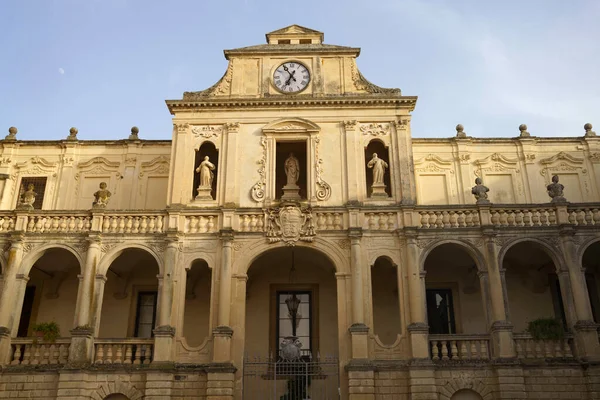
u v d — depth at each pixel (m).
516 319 28.97
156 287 29.64
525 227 26.11
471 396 23.83
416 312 24.83
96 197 27.00
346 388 24.12
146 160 32.41
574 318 24.80
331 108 28.80
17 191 32.09
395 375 24.06
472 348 24.48
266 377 27.09
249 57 30.23
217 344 24.38
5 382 23.73
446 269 29.72
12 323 24.89
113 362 24.30
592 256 28.77
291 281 29.20
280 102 28.72
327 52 30.17
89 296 25.09
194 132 28.62
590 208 26.45
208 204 27.20
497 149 32.78
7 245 26.22
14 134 33.31
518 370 23.52
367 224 26.61
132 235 26.38
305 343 28.44
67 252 27.14
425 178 32.22
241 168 27.84
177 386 23.97
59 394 23.30
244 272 25.84
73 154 32.69
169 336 24.52
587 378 23.56
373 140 28.48
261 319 28.59
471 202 31.55
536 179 32.09
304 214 26.72
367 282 25.62
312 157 27.94
